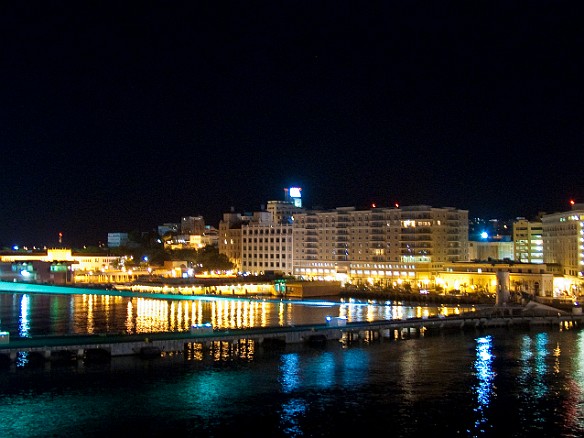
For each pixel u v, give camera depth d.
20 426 94.88
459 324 182.75
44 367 125.19
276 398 108.69
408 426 96.75
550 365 133.12
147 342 137.62
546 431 95.38
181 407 103.69
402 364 133.25
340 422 98.06
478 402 107.50
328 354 142.50
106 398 107.31
